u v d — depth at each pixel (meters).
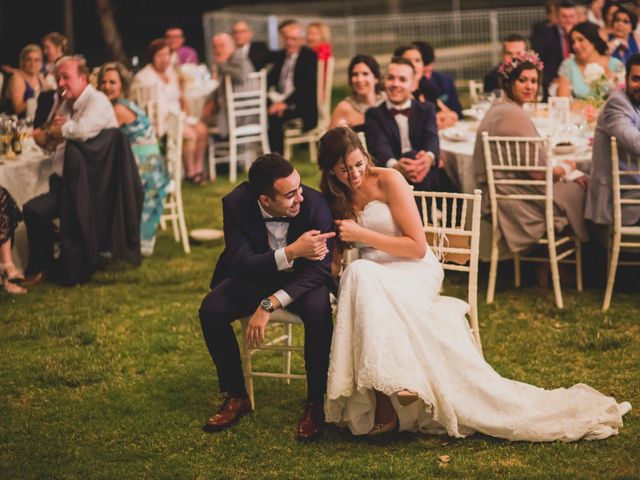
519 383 4.28
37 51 8.64
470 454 4.01
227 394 4.48
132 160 6.69
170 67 9.59
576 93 7.68
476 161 5.92
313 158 10.09
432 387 4.05
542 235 5.77
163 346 5.36
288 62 10.12
